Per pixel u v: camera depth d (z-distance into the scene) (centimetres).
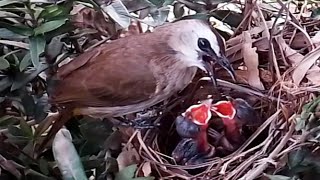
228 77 54
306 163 45
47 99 49
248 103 54
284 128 48
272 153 46
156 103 53
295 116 46
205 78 55
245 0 55
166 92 53
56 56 48
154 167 49
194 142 52
